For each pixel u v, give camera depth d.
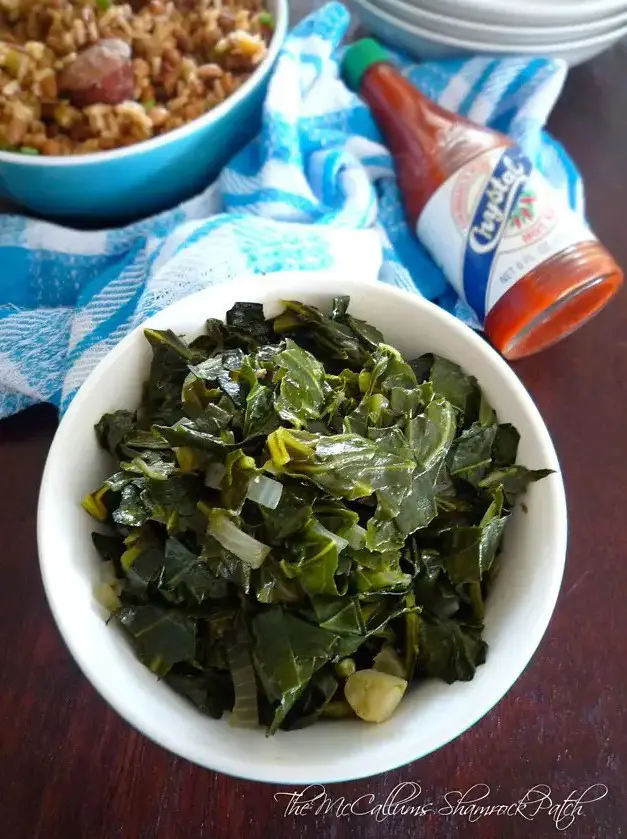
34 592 0.22
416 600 0.18
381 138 0.29
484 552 0.17
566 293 0.24
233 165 0.27
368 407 0.18
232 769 0.15
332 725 0.16
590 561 0.23
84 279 0.27
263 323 0.20
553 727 0.21
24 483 0.23
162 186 0.27
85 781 0.20
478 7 0.27
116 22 0.26
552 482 0.17
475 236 0.25
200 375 0.18
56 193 0.25
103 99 0.25
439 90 0.30
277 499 0.16
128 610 0.17
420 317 0.20
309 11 0.32
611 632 0.22
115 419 0.19
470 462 0.18
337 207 0.27
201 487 0.17
